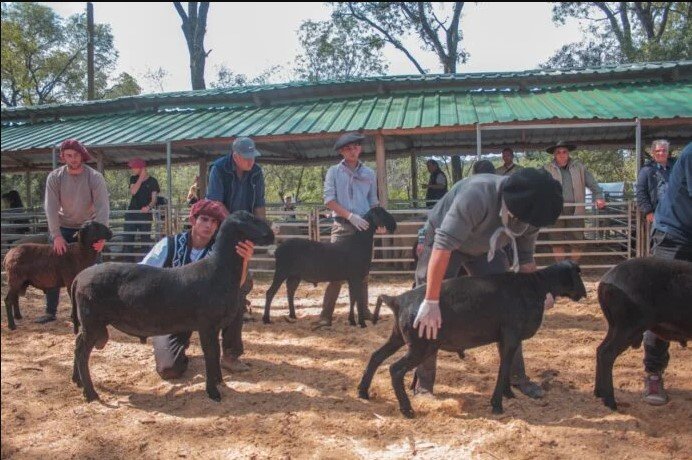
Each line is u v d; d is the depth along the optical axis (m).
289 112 12.97
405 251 11.51
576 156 23.20
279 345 6.48
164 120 13.81
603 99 11.45
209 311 4.63
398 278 10.83
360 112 12.23
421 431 4.16
